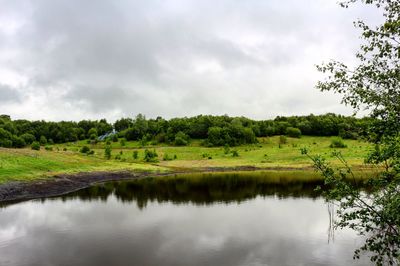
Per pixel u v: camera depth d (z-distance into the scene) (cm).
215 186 6425
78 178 6988
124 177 8150
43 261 2356
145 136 17238
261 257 2444
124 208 4281
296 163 10831
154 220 3600
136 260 2394
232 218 3684
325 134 16612
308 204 4491
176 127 17712
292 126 17788
